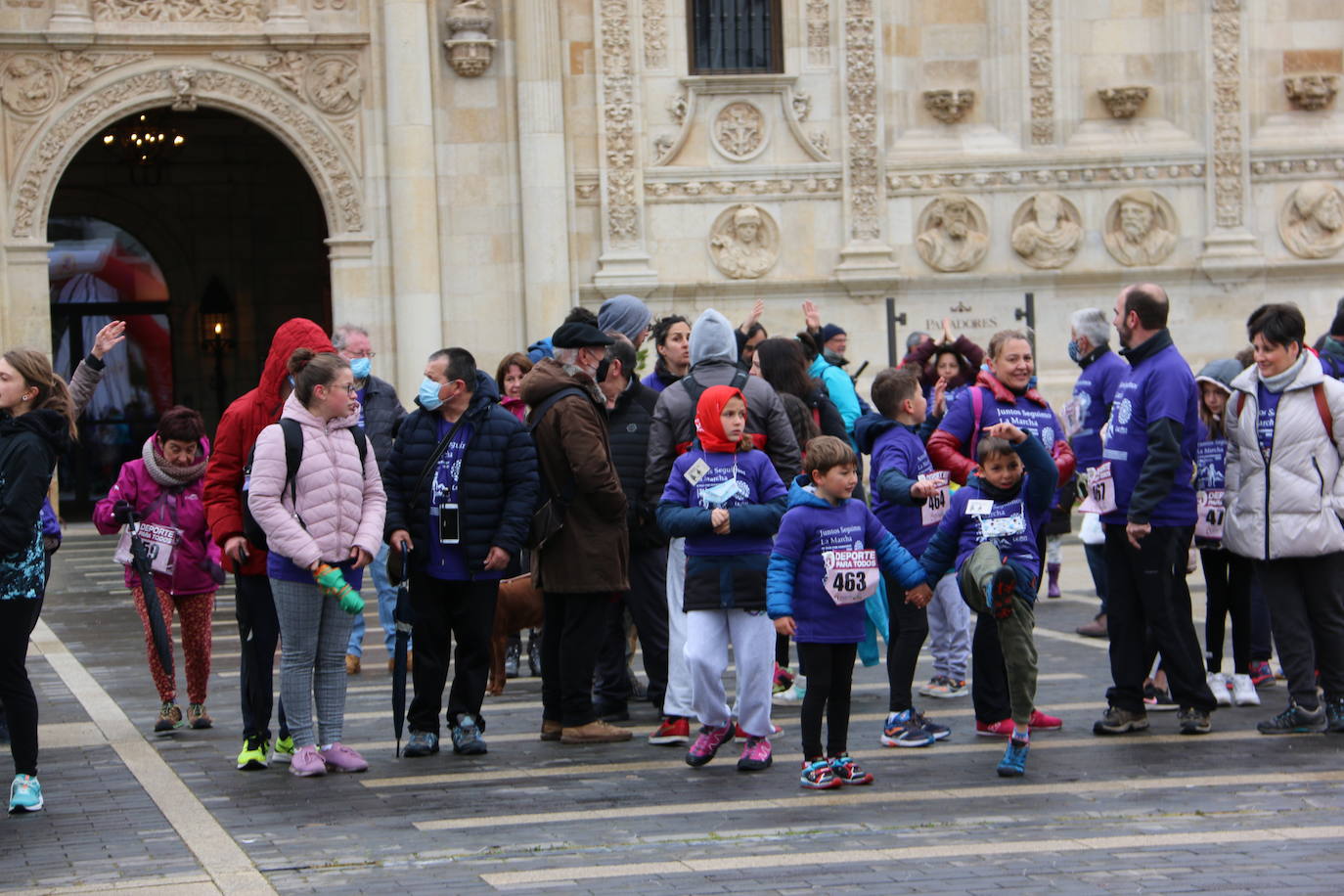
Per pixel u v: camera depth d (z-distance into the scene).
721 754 9.29
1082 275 23.86
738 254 23.41
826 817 7.73
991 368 10.04
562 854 7.12
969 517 8.77
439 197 23.02
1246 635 10.50
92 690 11.70
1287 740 9.34
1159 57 24.02
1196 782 8.31
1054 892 6.43
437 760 9.25
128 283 29.53
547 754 9.37
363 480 9.03
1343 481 9.59
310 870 6.93
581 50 23.14
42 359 8.22
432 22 22.80
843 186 23.52
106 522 10.21
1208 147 23.84
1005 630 8.52
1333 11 24.12
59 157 22.17
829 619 8.30
